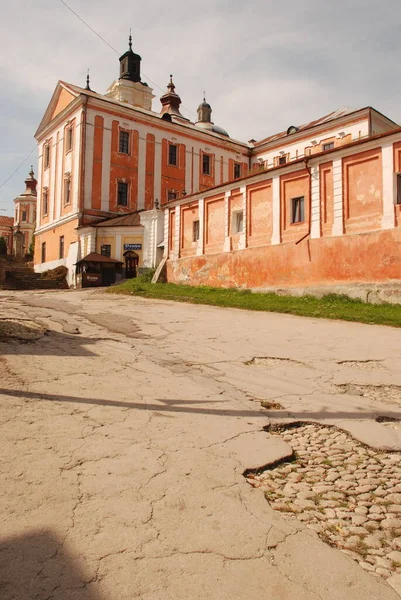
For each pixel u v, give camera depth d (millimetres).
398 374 6695
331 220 16922
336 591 2227
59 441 3859
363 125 33594
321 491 3244
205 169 41281
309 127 37906
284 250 18391
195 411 4875
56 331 9688
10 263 43750
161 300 17781
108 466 3443
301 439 4250
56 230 36594
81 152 33562
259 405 5191
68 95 35719
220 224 21688
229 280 20719
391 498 3164
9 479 3162
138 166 36438
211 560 2412
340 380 6336
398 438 4254
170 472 3395
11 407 4641
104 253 31344
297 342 9227
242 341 9289
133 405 4965
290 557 2467
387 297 14867
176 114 46156
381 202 15461
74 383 5711
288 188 18562
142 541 2545
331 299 16062
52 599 2096
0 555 2369
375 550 2570
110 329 10508
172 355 7863
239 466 3559
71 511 2803
